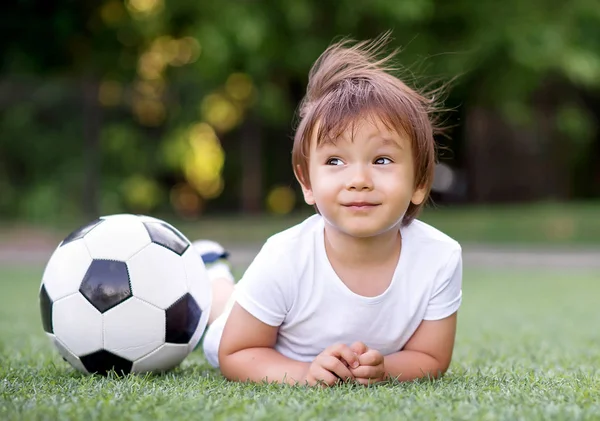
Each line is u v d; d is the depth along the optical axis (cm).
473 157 1891
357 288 319
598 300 791
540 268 1168
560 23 1684
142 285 337
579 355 432
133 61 1778
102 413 252
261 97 1670
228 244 1381
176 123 1670
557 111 1844
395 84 319
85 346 336
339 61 344
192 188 1822
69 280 338
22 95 1605
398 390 294
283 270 320
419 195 317
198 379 331
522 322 618
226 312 354
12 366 370
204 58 1598
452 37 1747
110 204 1634
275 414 251
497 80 1762
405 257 323
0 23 1697
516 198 1909
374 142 296
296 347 335
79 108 1625
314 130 308
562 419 244
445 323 330
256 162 1717
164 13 1631
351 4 1591
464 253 1338
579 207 1752
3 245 1380
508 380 327
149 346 339
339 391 290
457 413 253
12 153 1644
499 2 1677
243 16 1529
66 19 1691
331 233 317
